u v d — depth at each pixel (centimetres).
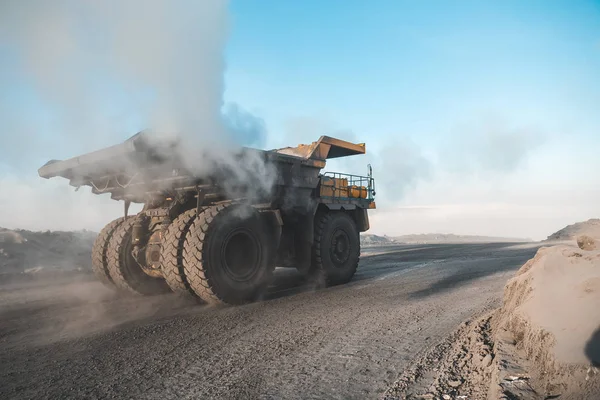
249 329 505
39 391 327
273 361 387
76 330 513
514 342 323
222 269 650
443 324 501
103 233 823
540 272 357
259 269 707
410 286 809
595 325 241
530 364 274
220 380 343
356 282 912
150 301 721
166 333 492
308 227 842
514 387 246
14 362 396
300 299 707
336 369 362
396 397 298
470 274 955
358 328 496
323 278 859
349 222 937
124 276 777
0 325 542
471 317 518
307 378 343
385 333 471
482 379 300
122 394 319
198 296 667
